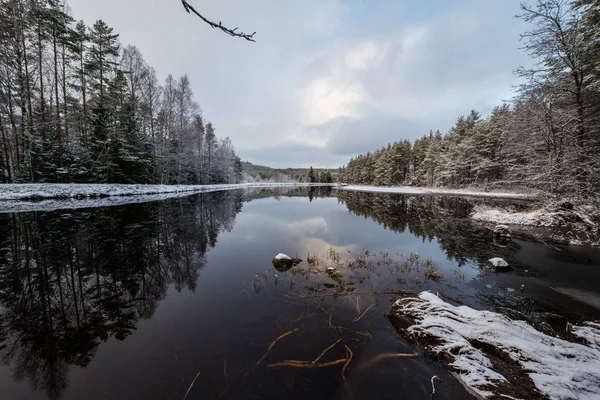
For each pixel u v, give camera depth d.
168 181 27.39
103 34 20.59
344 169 93.69
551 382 2.30
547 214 10.42
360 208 18.31
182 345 2.90
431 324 3.24
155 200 18.20
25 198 13.99
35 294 4.32
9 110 15.32
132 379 2.36
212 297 4.26
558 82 10.70
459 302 4.33
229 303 4.04
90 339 3.03
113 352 2.77
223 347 2.87
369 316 3.65
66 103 19.19
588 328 3.37
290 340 3.03
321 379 2.41
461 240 8.79
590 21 9.56
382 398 2.22
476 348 2.88
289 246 7.95
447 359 2.71
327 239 8.99
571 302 4.36
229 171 47.44
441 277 5.36
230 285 4.80
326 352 2.82
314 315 3.66
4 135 15.80
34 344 2.93
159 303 4.02
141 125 22.86
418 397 2.24
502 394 2.23
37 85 17.20
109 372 2.46
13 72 15.38
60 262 5.93
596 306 4.22
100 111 18.92
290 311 3.77
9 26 14.95
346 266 6.04
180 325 3.35
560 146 11.37
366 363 2.65
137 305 3.94
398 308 3.82
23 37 15.63
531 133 12.41
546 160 11.54
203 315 3.63
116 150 19.59
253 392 2.23
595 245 7.57
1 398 2.13
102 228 9.33
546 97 11.23
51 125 17.16
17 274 5.20
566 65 10.38
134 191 20.31
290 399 2.17
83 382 2.32
